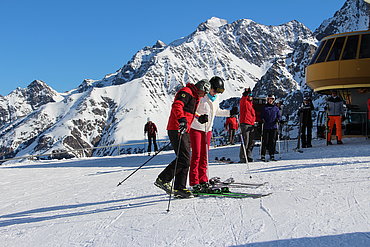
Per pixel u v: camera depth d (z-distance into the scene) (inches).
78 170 534.0
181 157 211.8
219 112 253.1
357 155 375.6
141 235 149.1
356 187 197.3
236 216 161.5
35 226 186.1
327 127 550.6
